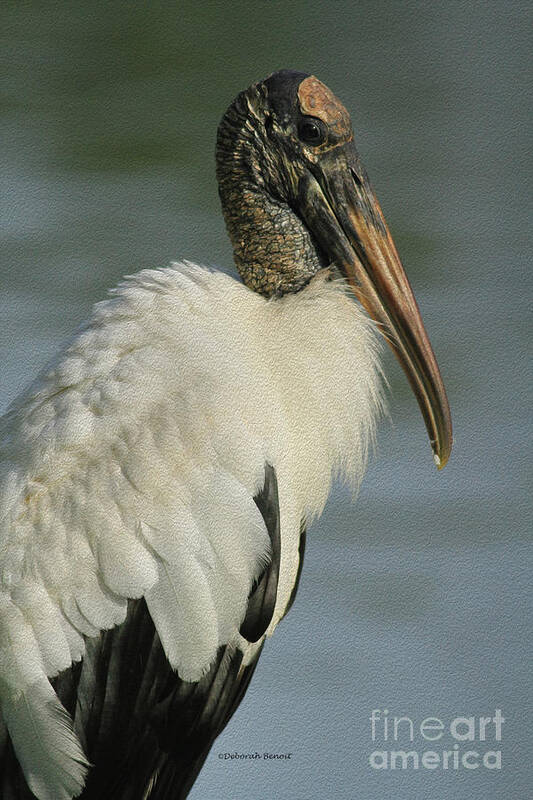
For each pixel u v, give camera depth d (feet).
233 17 74.54
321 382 27.58
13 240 63.16
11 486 24.56
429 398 29.22
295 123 28.58
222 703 26.35
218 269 28.68
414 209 69.41
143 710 25.03
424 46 75.82
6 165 69.62
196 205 67.62
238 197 29.07
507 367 56.44
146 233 64.54
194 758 26.61
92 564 24.17
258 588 26.20
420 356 28.96
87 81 75.82
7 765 24.27
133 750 25.29
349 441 28.19
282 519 26.96
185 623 24.75
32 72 75.51
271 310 27.76
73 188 69.15
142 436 24.85
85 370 25.45
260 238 28.94
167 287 26.89
